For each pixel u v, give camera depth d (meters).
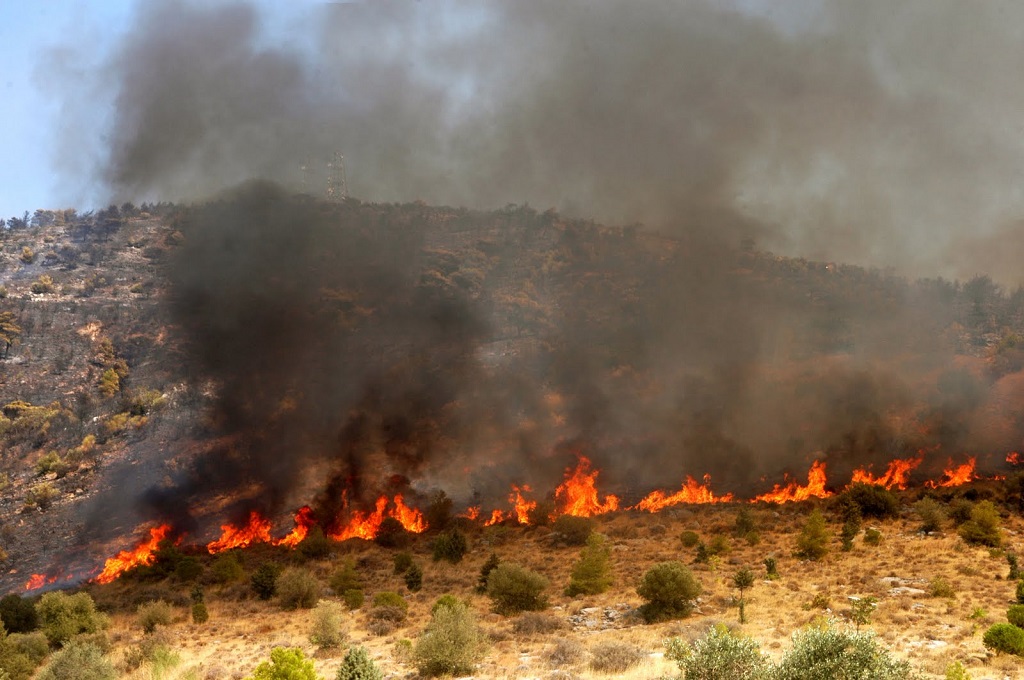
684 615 38.06
